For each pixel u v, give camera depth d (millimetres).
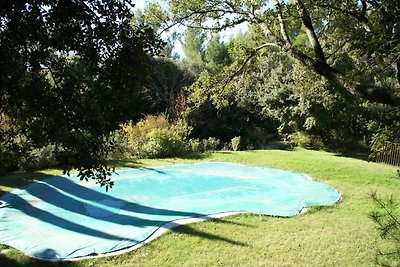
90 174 3379
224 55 32781
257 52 6195
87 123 3113
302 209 9555
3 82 2604
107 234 7762
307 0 5227
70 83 2998
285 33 4766
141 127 19188
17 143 3312
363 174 13781
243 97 22688
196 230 7883
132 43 3002
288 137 22391
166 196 11477
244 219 8633
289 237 7570
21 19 2543
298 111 20000
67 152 3193
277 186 12664
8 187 11016
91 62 2961
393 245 6902
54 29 2777
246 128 23562
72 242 7242
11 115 2990
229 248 7012
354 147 21281
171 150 17578
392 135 3234
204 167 15453
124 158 16609
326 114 18922
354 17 5008
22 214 8977
